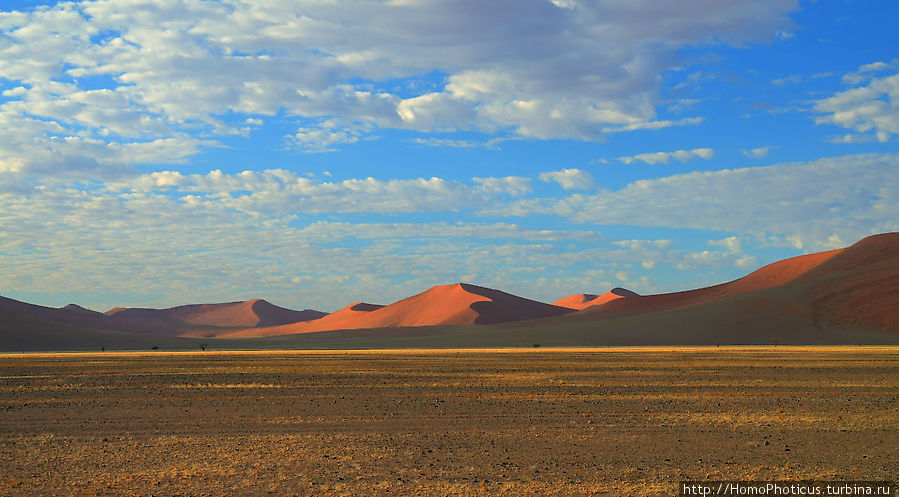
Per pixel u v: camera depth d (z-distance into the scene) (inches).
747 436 753.0
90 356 2564.0
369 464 626.5
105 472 603.5
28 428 836.0
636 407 978.1
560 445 708.0
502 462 632.4
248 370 1692.9
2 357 2532.0
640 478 573.0
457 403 1030.4
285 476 585.3
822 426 814.5
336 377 1469.0
